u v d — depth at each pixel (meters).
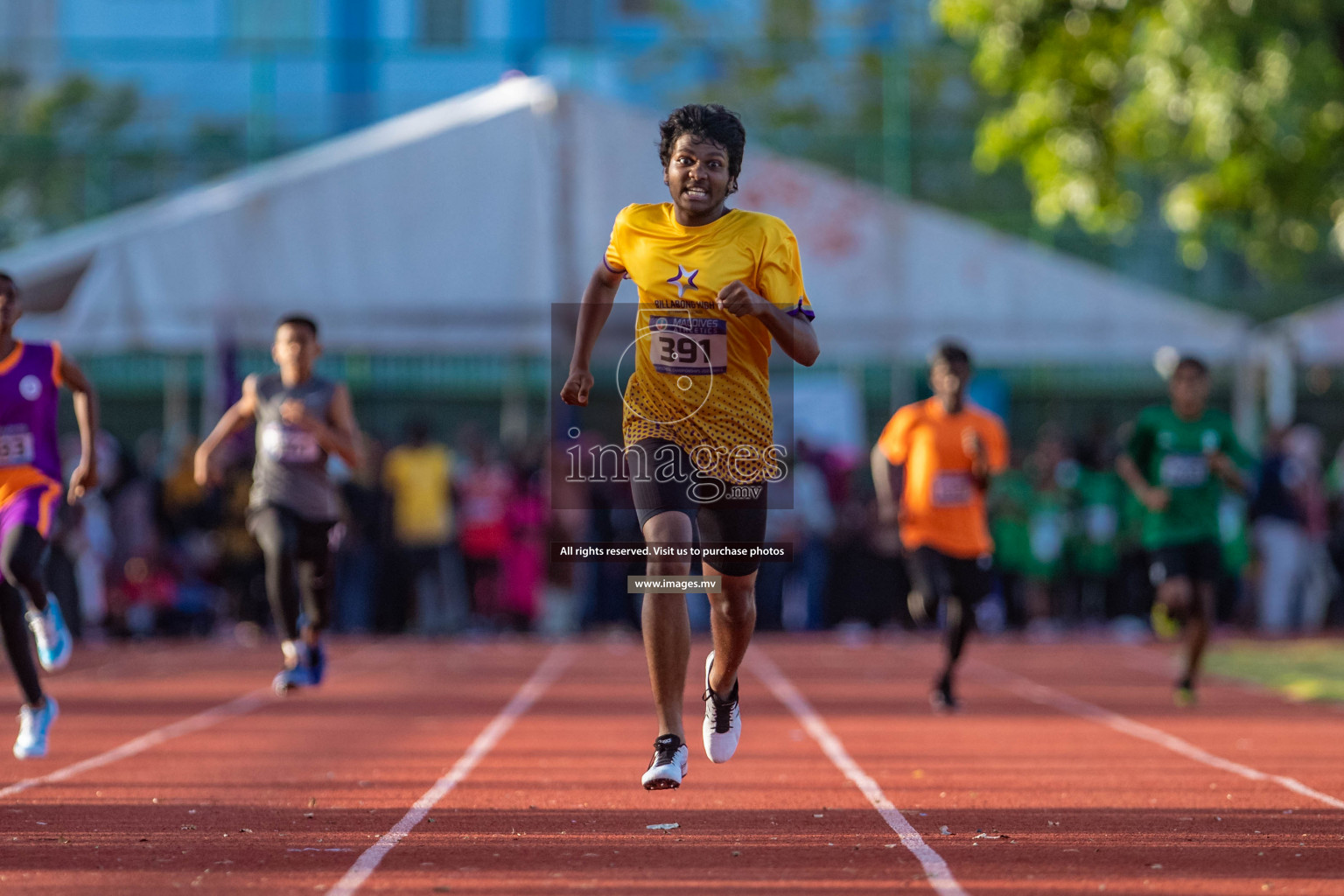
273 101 82.81
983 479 32.03
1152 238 92.94
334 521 29.83
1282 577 59.72
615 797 20.95
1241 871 15.79
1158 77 51.31
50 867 15.89
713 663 18.28
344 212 53.62
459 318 55.00
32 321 54.44
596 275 18.12
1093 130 58.34
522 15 101.81
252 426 57.50
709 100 110.69
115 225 56.72
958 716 32.38
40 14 96.56
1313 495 60.91
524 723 30.84
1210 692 37.84
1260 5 48.34
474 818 19.11
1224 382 91.62
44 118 92.06
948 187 100.50
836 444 68.06
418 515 57.03
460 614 59.56
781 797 21.03
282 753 25.98
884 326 54.19
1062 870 15.80
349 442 29.06
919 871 15.74
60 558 52.00
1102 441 60.12
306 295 53.41
